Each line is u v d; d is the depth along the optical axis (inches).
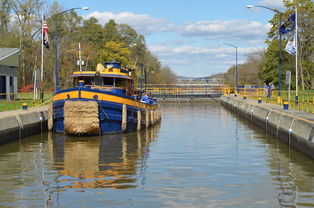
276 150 876.0
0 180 601.3
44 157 796.0
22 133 1061.1
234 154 821.2
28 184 577.0
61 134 1157.7
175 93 3408.0
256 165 706.2
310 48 2824.8
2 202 492.1
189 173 639.8
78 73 1203.2
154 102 1625.2
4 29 3531.0
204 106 2741.1
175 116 1884.8
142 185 566.6
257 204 480.7
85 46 3609.7
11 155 818.2
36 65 3206.2
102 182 585.6
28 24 3240.7
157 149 890.7
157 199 500.4
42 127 1211.9
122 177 616.1
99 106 1099.3
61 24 3656.5
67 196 515.2
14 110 1223.5
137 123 1249.4
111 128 1143.6
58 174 640.4
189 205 477.1
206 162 731.4
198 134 1173.7
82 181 592.4
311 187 555.5
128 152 852.0
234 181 587.8
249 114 1611.7
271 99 1977.1
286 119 999.0
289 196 512.1
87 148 909.8
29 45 3225.9
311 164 716.0
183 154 821.2
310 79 2982.3
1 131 941.2
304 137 815.7
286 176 621.0
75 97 1101.1
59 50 3417.8
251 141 1023.0
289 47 1433.3
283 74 3065.9
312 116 1029.2
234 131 1254.3
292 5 2903.5
